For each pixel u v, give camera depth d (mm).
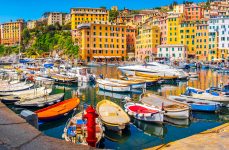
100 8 184875
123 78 66000
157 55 140375
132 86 55625
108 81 58094
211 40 130875
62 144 6016
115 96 49312
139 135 26438
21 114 8359
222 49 127812
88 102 42812
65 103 34438
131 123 30344
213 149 10148
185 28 137125
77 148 5867
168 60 125125
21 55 167875
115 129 25812
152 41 142375
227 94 40719
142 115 29875
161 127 29219
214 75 85500
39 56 172250
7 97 38719
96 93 52438
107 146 23594
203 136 11938
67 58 147625
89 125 8398
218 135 12023
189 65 106375
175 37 140125
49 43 179500
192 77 77688
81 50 143125
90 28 141250
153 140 25172
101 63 128625
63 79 63656
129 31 155875
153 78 65500
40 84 56156
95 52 142625
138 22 188375
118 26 146875
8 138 6051
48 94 43469
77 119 25734
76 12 176500
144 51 147125
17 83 51562
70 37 167500
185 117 31703
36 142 5996
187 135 26703
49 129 28266
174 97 39875
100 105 32125
